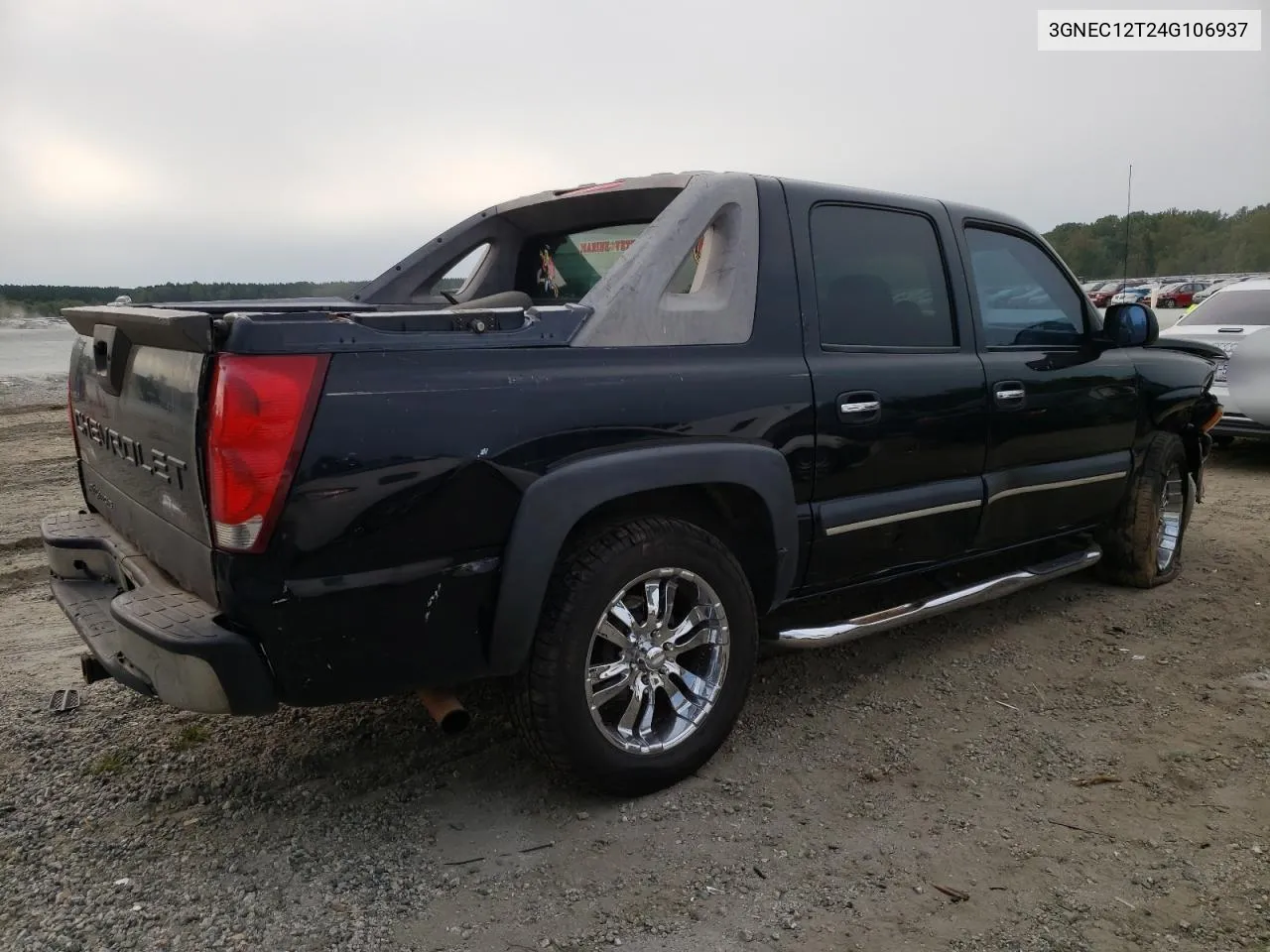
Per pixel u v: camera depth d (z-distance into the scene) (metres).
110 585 3.10
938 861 2.62
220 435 2.19
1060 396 4.24
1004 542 4.18
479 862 2.62
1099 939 2.30
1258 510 7.06
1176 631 4.49
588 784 2.82
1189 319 9.75
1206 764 3.18
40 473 8.95
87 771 3.11
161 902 2.43
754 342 3.13
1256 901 2.44
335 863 2.61
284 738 3.34
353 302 4.13
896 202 3.73
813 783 3.05
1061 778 3.09
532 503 2.55
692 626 3.01
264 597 2.25
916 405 3.56
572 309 2.77
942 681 3.89
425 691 2.71
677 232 3.01
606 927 2.34
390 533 2.36
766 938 2.30
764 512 3.12
